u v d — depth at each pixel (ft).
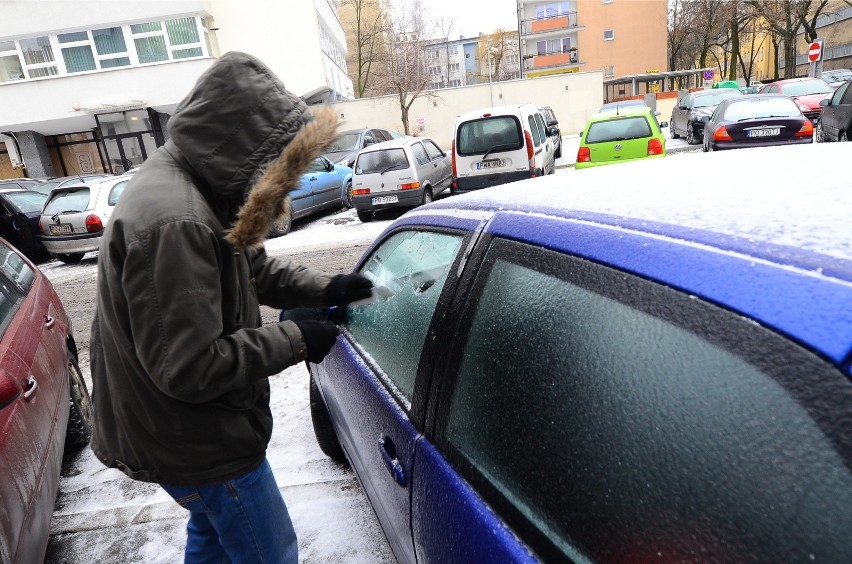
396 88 91.09
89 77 71.97
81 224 30.86
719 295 2.36
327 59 92.17
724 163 3.97
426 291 5.19
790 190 2.89
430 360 4.42
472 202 5.00
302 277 5.76
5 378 6.64
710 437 2.29
